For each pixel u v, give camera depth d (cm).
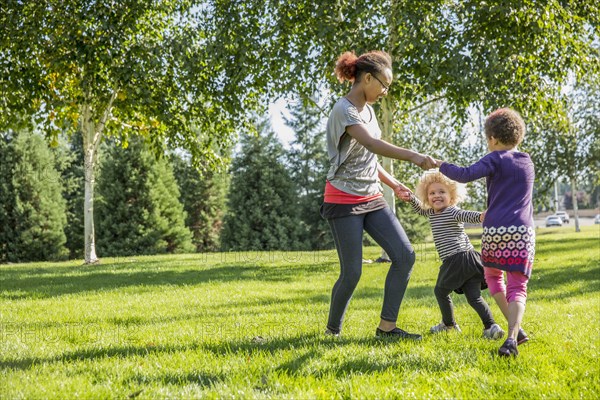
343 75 381
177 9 1451
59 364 312
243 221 3278
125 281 958
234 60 1280
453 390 254
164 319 528
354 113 361
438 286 430
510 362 303
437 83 1213
